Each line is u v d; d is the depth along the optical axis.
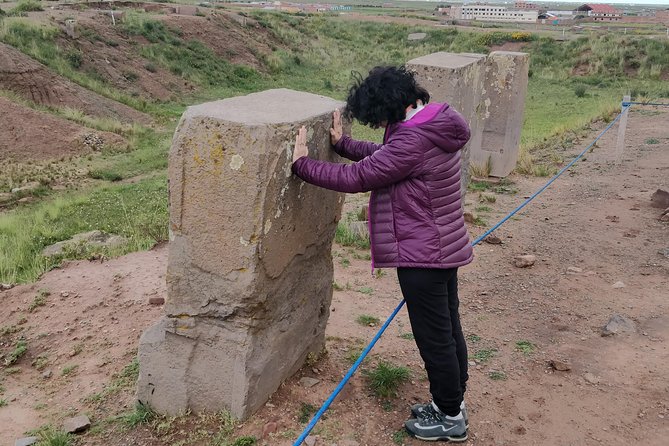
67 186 16.30
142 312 5.48
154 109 25.89
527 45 38.81
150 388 3.66
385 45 45.59
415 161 2.88
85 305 5.69
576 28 63.78
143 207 12.18
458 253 3.06
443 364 3.18
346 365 4.16
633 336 4.64
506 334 4.76
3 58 21.92
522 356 4.39
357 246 6.87
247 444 3.27
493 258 6.49
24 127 19.53
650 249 6.58
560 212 8.16
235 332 3.34
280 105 3.46
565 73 31.42
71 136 20.08
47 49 25.34
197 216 3.16
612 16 93.81
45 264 7.50
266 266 3.21
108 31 30.03
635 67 30.53
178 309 3.40
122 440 3.51
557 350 4.47
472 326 4.91
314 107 3.51
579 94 26.06
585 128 14.87
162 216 10.48
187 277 3.31
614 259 6.35
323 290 4.06
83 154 19.38
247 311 3.26
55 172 17.42
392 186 3.00
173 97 28.08
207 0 108.12
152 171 18.03
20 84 21.94
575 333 4.76
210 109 3.17
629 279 5.82
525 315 5.11
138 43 30.56
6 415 4.04
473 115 8.16
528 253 6.63
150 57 30.03
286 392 3.71
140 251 7.48
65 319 5.45
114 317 5.42
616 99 23.73
